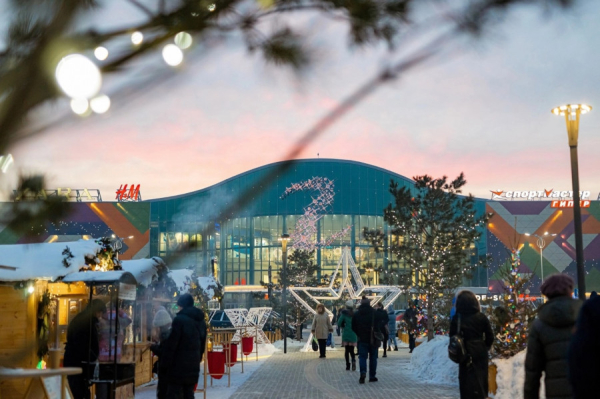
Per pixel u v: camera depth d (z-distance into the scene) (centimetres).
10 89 144
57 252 1150
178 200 8600
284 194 8350
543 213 8744
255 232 8488
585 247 8706
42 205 174
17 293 1118
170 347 849
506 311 1288
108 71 159
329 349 3052
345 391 1468
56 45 145
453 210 2825
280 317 4091
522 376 1139
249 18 187
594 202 8712
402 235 2823
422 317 2975
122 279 1016
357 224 8388
